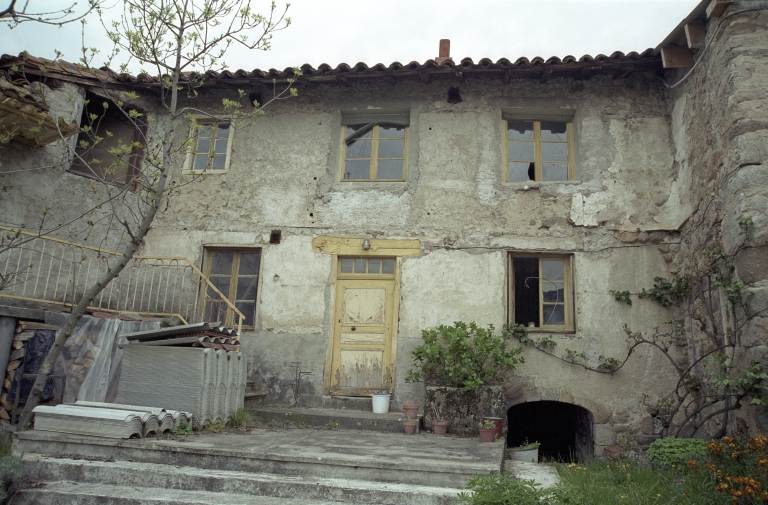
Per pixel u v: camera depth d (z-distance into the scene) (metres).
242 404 7.27
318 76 8.80
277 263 8.85
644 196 8.45
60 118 7.62
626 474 5.62
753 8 6.71
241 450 5.14
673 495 4.93
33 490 4.63
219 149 9.52
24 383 6.27
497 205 8.65
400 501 4.49
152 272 8.90
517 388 8.02
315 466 4.98
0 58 8.10
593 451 7.82
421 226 8.70
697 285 7.51
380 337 8.57
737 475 5.07
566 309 8.42
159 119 9.51
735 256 6.44
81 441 5.29
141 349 6.43
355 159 9.32
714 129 7.07
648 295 8.13
